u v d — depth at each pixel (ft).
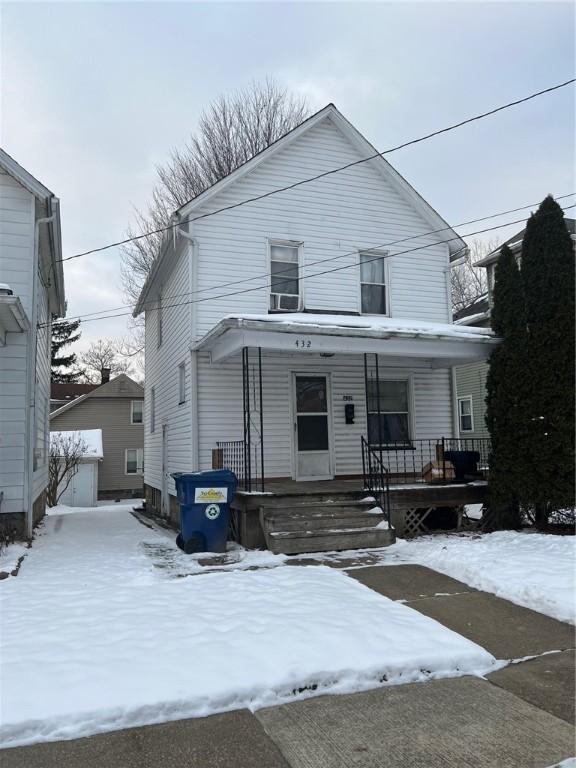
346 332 31.53
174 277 44.14
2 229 31.71
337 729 11.47
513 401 31.32
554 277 30.68
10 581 22.02
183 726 11.53
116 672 13.19
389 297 42.52
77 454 84.28
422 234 44.04
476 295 112.57
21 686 12.48
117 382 106.52
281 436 38.06
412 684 13.52
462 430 74.54
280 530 27.50
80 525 43.14
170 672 13.21
